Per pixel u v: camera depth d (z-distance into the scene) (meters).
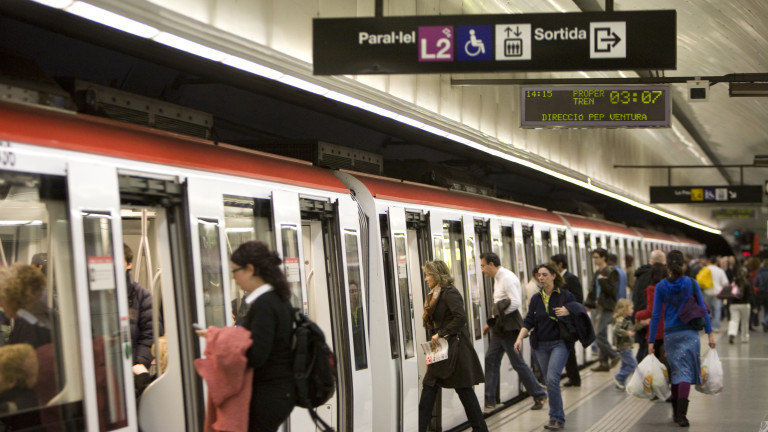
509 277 11.56
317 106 12.30
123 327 5.19
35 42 8.45
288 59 7.06
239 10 6.72
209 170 6.29
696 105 17.23
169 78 10.18
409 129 13.93
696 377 10.31
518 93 14.24
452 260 10.80
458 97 11.40
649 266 12.96
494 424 10.78
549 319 10.31
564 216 18.16
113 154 5.39
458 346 8.95
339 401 7.83
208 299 6.03
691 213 40.03
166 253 5.95
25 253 5.96
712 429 10.05
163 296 6.00
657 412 11.38
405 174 11.66
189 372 5.88
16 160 4.70
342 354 7.92
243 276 5.34
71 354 4.90
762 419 10.64
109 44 8.85
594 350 17.78
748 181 34.16
